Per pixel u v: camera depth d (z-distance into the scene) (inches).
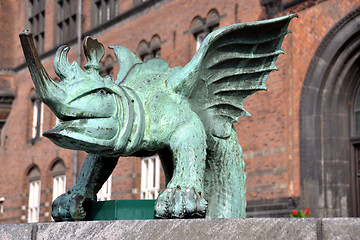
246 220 111.0
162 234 116.8
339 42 536.4
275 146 584.1
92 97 129.7
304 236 104.6
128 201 139.9
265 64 157.9
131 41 843.4
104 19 919.0
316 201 540.7
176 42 761.0
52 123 986.7
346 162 542.3
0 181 1123.3
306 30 568.7
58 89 125.6
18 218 1061.8
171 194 130.1
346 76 543.5
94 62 134.1
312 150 551.2
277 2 603.8
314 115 554.6
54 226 130.1
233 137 158.4
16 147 1090.7
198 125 141.5
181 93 144.9
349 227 100.7
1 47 1114.1
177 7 764.6
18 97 1098.1
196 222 114.6
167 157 157.6
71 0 980.6
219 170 153.6
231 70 152.8
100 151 134.6
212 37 142.3
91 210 144.8
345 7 532.4
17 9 1124.5
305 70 566.6
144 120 138.7
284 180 569.3
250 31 148.9
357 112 543.5
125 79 149.8
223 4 685.3
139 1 849.5
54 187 994.1
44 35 1048.8
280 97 587.2
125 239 120.2
